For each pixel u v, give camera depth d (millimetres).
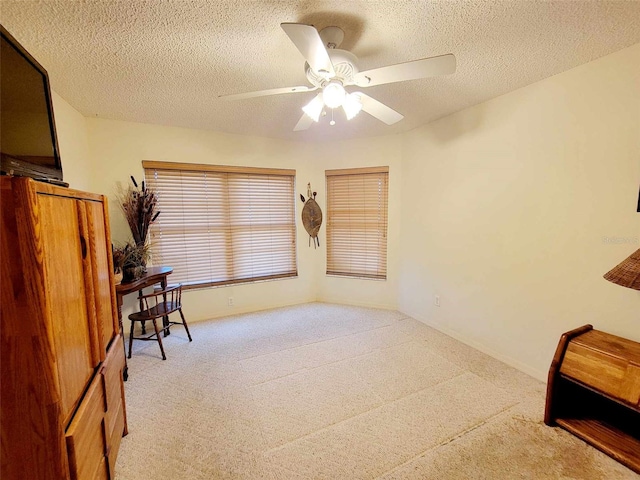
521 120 2227
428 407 1893
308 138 3686
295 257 3973
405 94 2348
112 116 2773
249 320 3424
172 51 1677
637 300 1685
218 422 1770
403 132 3457
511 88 2229
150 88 2166
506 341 2424
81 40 1552
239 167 3482
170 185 3215
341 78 1521
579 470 1433
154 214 3102
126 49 1648
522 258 2271
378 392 2053
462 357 2539
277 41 1593
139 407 1906
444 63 1367
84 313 1165
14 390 847
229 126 3143
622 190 1721
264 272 3791
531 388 2084
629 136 1680
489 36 1568
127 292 2367
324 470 1436
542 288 2150
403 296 3621
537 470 1433
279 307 3877
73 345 1054
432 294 3180
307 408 1891
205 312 3467
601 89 1781
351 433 1677
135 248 2670
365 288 3883
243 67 1872
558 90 1990
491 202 2488
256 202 3674
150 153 3049
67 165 2408
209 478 1394
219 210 3471
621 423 1687
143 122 2980
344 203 3887
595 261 1854
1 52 950
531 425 1728
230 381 2197
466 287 2768
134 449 1563
